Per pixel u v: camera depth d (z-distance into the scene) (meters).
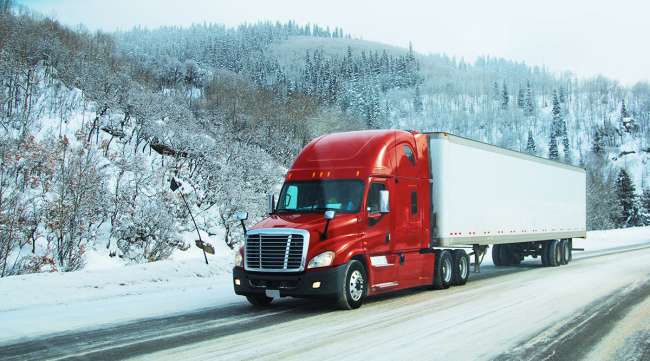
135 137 34.38
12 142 21.73
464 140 15.49
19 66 35.50
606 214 83.12
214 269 17.09
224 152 35.72
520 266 23.11
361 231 11.22
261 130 48.25
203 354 6.98
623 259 26.08
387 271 11.91
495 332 8.43
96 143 30.20
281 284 10.45
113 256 22.34
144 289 13.73
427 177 14.08
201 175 32.50
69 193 20.61
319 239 10.55
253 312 10.63
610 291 13.80
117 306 11.26
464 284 15.59
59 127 31.11
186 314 10.35
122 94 36.62
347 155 12.09
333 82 175.50
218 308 11.16
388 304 11.64
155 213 23.98
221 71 102.06
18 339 8.01
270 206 12.05
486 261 26.78
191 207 29.34
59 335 8.28
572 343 7.70
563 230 23.39
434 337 8.03
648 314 10.22
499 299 12.30
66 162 22.58
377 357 6.79
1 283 12.10
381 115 127.00
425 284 13.70
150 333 8.43
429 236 14.04
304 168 12.23
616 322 9.38
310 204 11.66
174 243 25.23
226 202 29.69
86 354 7.04
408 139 13.41
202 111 48.28
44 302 11.59
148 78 54.81
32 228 19.53
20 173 21.33
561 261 23.27
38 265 18.11
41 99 35.25
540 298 12.45
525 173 19.86
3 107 30.34
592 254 30.23
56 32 48.81
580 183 25.73
